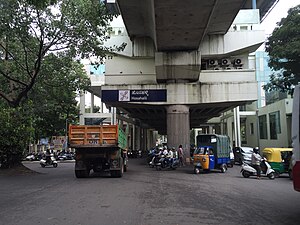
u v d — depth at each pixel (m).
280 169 17.36
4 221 6.83
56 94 25.80
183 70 26.89
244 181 15.32
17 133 20.36
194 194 10.84
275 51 21.70
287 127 32.75
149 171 21.59
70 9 18.91
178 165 25.08
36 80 22.77
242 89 27.70
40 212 7.78
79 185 13.47
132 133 65.25
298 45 20.69
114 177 17.12
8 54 22.02
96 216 7.30
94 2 18.58
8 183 14.69
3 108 21.09
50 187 12.91
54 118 40.31
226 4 21.45
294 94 7.44
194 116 40.78
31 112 22.86
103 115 53.03
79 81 24.33
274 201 9.50
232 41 28.31
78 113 48.34
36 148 57.50
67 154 42.81
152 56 29.00
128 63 30.05
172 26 21.27
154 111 34.31
